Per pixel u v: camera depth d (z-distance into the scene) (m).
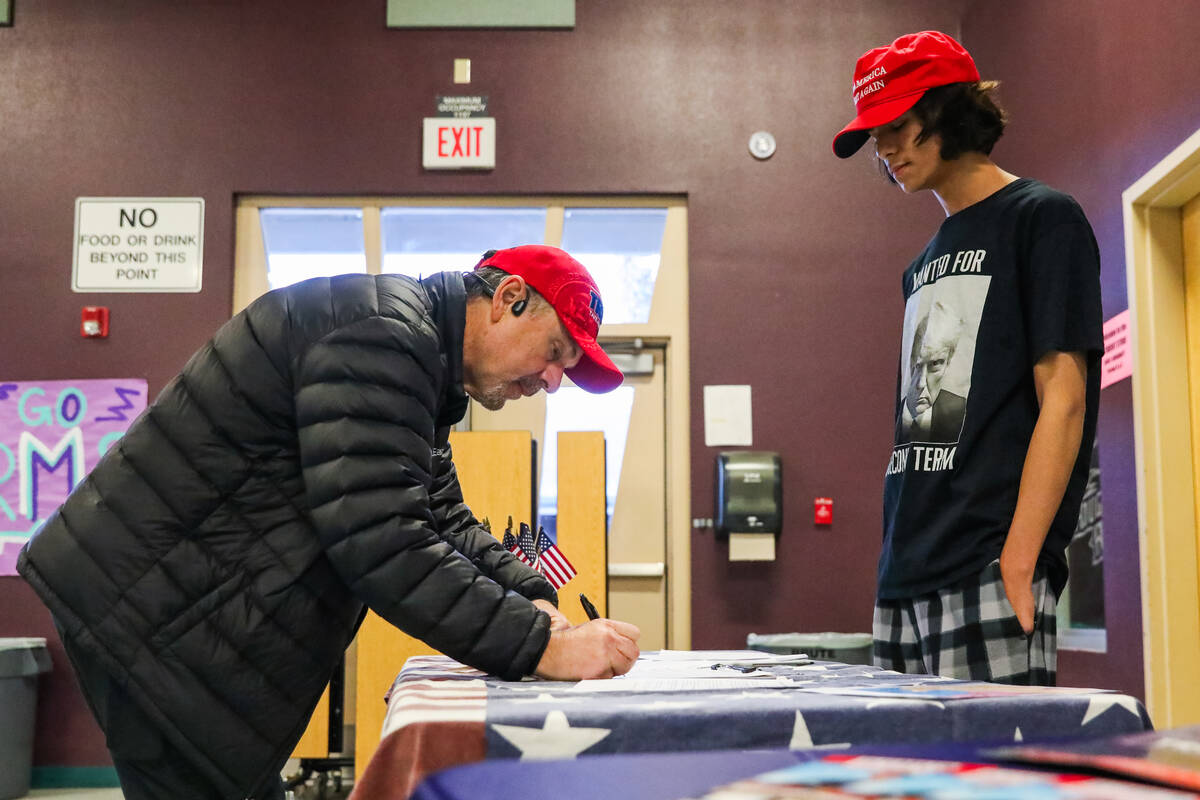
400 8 5.11
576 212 5.15
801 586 4.84
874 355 4.99
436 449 1.67
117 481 1.35
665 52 5.16
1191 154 3.01
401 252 5.12
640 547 4.93
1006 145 4.66
